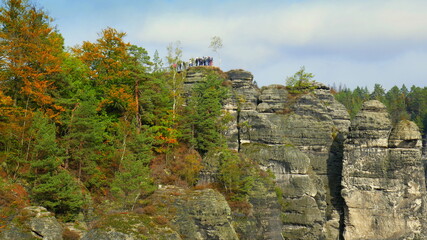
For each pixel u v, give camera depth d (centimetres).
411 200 8394
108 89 7156
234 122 9050
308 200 8281
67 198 5331
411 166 8450
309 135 9119
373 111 8869
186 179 7312
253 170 7706
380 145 8619
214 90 8456
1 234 4606
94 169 6075
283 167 8425
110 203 6072
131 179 5875
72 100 6394
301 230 8144
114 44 7656
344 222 8656
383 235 8350
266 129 8888
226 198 7138
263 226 7138
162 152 7638
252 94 9512
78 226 5341
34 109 6244
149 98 7394
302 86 9638
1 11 5894
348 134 8869
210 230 5969
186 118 7988
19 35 5978
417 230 8350
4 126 5394
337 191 8950
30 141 5625
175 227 5850
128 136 6862
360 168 8656
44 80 6259
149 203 6125
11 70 5753
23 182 5394
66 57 7344
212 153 7788
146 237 5291
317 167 9012
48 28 6272
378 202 8469
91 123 6094
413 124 8625
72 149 6050
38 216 4891
